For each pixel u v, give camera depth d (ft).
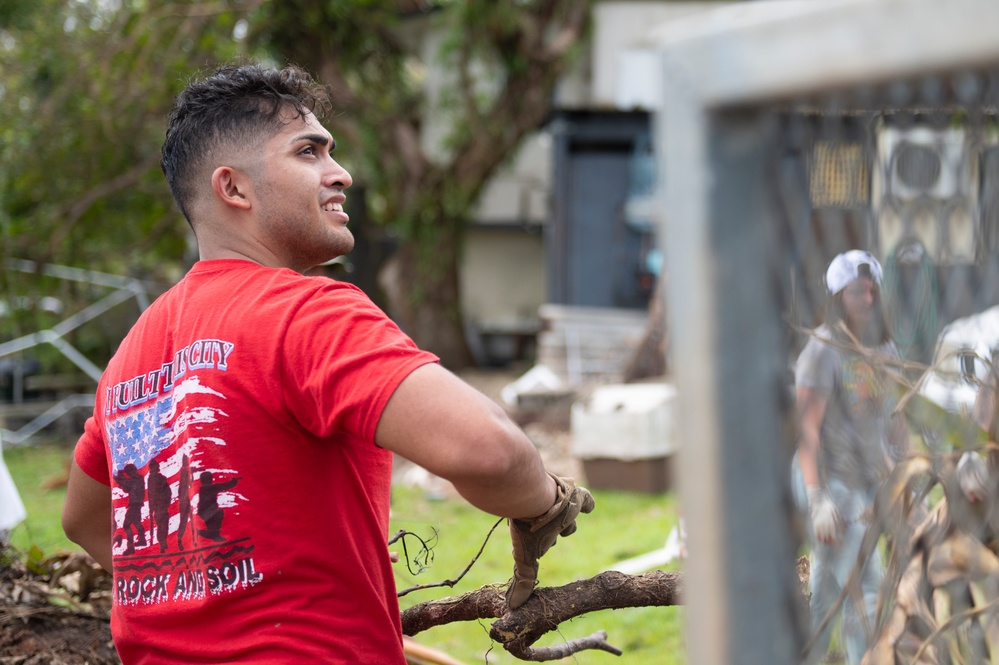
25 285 74.90
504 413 9.23
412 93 108.27
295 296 9.80
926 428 5.61
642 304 105.29
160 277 89.86
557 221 106.32
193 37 73.26
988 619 5.74
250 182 10.73
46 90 71.77
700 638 4.70
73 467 11.92
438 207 101.55
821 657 5.63
